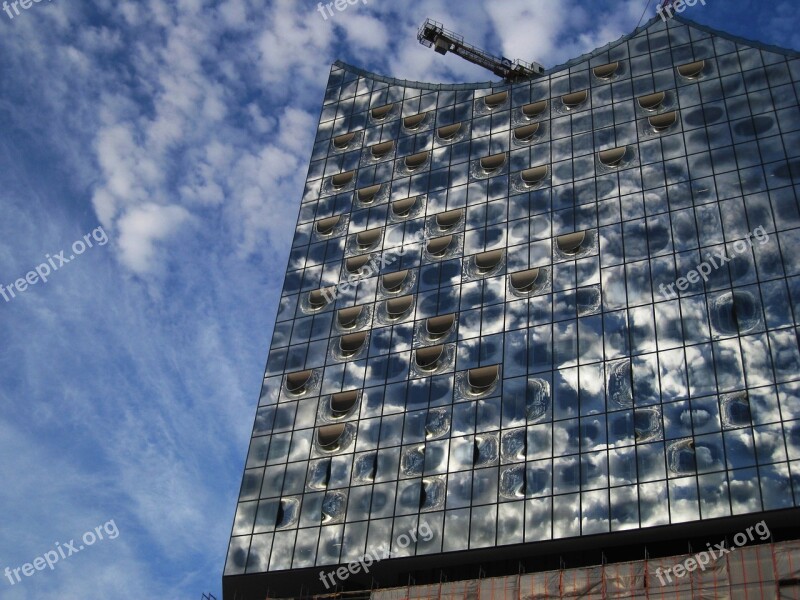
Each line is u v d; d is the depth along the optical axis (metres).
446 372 71.12
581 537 59.62
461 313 74.25
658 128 79.12
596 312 69.69
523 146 84.06
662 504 59.00
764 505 56.69
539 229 77.06
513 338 70.88
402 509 65.38
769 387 61.16
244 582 66.56
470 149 86.38
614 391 65.00
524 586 57.94
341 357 75.75
